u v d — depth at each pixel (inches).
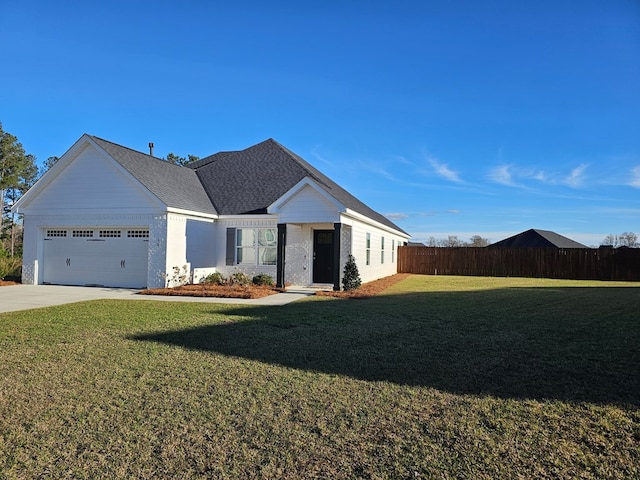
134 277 649.6
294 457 132.1
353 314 395.5
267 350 257.3
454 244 2329.0
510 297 563.2
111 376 205.6
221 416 161.3
